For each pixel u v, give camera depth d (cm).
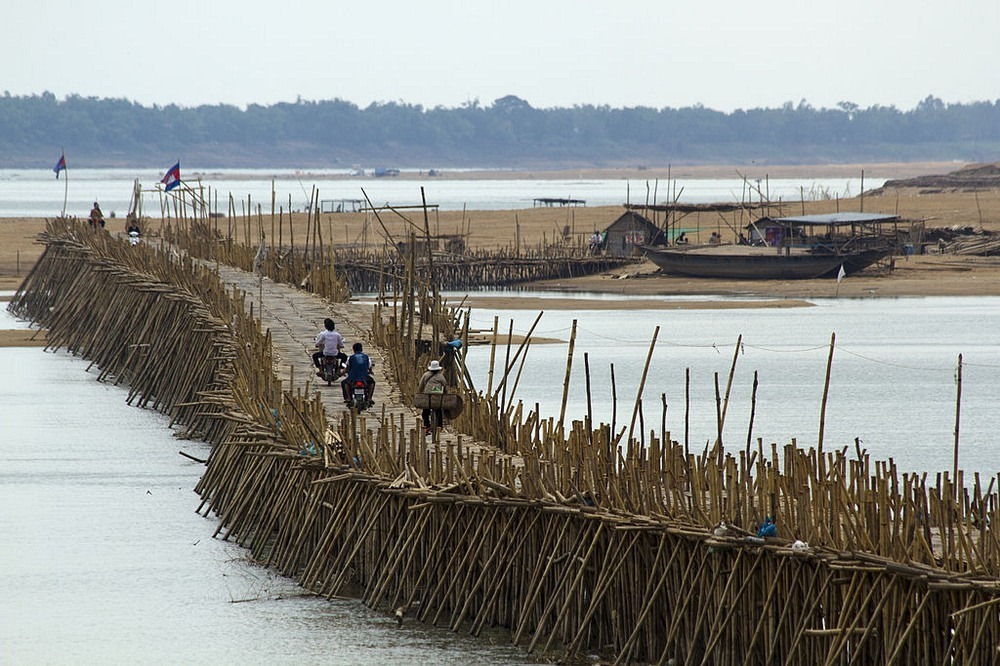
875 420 15712
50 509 11912
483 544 8350
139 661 8219
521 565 8231
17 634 8719
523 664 7812
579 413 16038
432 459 9019
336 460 9512
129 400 17362
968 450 13988
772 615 6912
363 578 9306
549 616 8100
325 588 9369
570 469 8244
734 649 7075
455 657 8012
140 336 18050
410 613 8825
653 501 7594
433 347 12662
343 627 8631
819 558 6669
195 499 12281
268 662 8125
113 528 11256
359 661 8050
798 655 6806
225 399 12150
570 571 7919
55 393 18138
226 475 11550
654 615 7488
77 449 14475
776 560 6888
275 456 10169
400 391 11938
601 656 7769
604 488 7838
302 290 19712
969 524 7006
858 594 6544
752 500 7269
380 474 9056
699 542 7188
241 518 10912
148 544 10738
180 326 16938
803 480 7388
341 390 12331
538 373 19250
